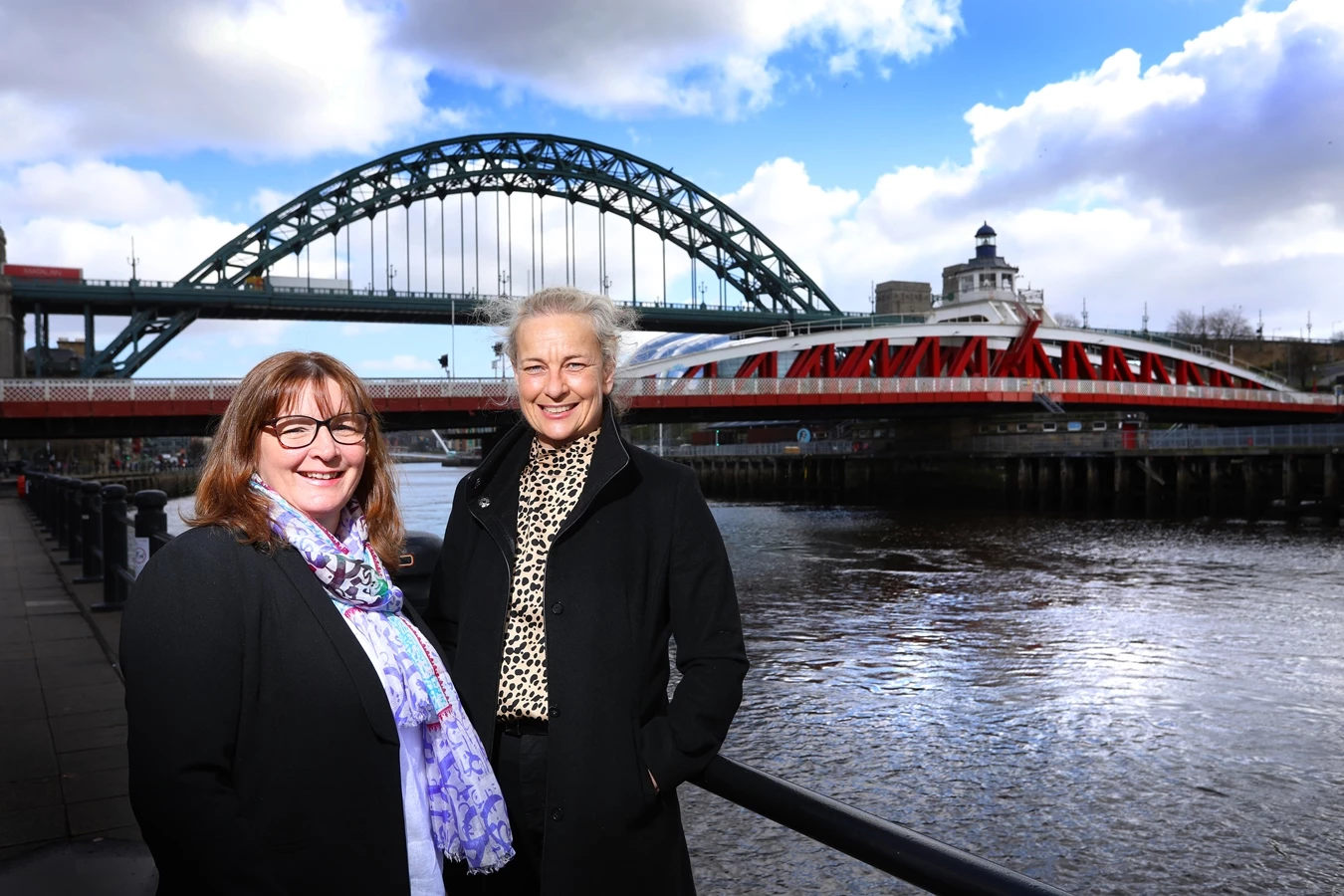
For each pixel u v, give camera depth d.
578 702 1.98
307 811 1.75
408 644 1.97
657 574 2.11
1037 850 7.92
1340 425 39.94
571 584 2.06
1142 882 7.40
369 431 2.19
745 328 86.00
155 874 3.59
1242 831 8.19
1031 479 53.31
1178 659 14.21
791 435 90.81
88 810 4.28
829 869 7.42
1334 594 20.17
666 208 87.94
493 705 2.06
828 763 9.86
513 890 2.16
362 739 1.80
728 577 2.13
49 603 9.59
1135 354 65.62
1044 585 22.08
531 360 2.15
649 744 2.00
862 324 76.69
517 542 2.17
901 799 8.93
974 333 56.59
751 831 8.03
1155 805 8.73
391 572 2.34
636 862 1.98
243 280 72.69
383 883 1.79
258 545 1.84
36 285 61.50
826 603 19.98
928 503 59.25
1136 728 10.85
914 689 12.59
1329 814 8.50
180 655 1.66
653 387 41.12
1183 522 40.00
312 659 1.79
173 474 65.25
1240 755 9.96
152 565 1.75
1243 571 24.00
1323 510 39.19
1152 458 46.53
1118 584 22.05
